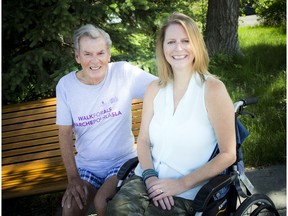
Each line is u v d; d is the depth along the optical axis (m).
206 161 2.41
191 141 2.37
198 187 2.35
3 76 3.92
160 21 4.40
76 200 2.62
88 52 2.69
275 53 7.85
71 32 4.22
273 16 11.99
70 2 4.08
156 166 2.49
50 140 3.50
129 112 2.90
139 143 2.60
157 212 2.27
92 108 2.80
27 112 3.54
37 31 3.96
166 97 2.49
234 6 7.94
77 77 2.83
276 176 3.67
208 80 2.40
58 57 4.15
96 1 4.45
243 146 4.04
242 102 2.53
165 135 2.43
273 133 4.29
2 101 4.20
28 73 4.13
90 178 2.82
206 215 2.27
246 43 9.35
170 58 2.44
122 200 2.31
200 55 2.43
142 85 2.88
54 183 2.98
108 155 2.86
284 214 3.17
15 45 4.38
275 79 6.10
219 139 2.34
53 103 3.58
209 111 2.36
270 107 4.96
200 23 9.53
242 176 2.42
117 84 2.83
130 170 2.56
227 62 7.49
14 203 3.49
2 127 3.47
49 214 3.37
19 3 4.05
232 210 2.46
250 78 6.37
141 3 4.21
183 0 5.35
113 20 4.55
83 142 2.88
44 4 4.21
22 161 3.41
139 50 4.54
